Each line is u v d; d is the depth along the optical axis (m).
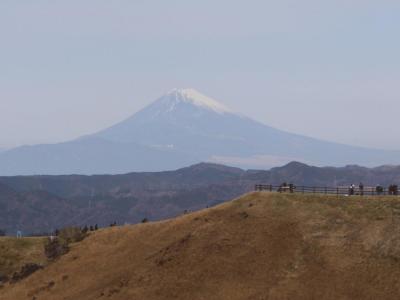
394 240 194.50
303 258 195.75
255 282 190.50
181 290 193.00
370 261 190.00
